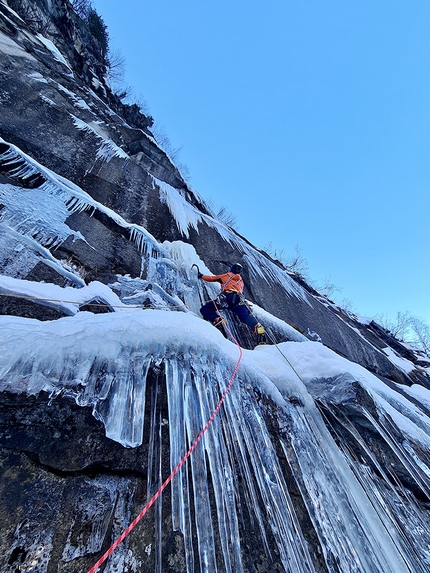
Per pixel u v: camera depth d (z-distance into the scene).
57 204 3.18
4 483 1.16
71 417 1.43
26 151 3.48
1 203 2.71
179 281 3.87
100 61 12.21
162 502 1.37
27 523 1.11
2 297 2.01
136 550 1.20
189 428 1.61
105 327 1.80
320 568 1.46
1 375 1.36
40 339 1.55
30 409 1.37
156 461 1.48
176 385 1.74
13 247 2.47
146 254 3.74
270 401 2.12
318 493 1.79
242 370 2.11
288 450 1.91
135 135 6.46
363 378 4.08
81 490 1.28
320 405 2.43
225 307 3.94
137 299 3.04
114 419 1.48
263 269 6.07
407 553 1.78
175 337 1.93
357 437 2.31
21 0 6.93
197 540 1.29
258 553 1.37
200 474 1.48
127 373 1.65
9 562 1.01
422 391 6.70
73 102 5.01
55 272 2.60
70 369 1.52
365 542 1.69
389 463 2.31
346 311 10.06
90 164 4.16
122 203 4.18
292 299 6.12
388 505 2.02
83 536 1.17
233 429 1.76
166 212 4.79
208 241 5.30
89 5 14.69
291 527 1.55
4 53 4.28
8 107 3.65
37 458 1.27
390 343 9.80
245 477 1.60
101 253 3.20
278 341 4.39
